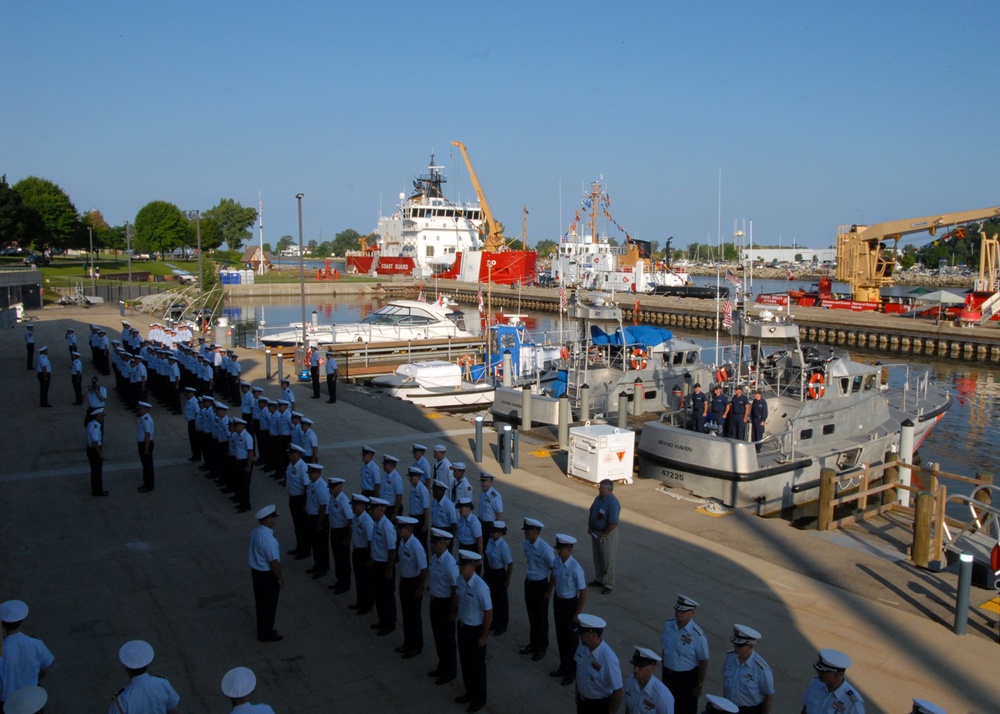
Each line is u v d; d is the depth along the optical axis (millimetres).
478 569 9281
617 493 13977
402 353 34094
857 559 10984
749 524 12430
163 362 21109
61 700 7012
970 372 39312
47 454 15961
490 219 89562
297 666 7785
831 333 50969
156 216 118938
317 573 10141
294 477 10664
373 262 95938
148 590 9562
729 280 33500
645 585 9852
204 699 7102
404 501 13453
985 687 7457
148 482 13539
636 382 19922
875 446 16797
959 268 141625
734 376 18141
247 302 78188
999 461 22234
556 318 65000
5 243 80438
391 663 7922
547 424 18953
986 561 11109
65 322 42438
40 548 10891
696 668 6312
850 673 7703
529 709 7055
